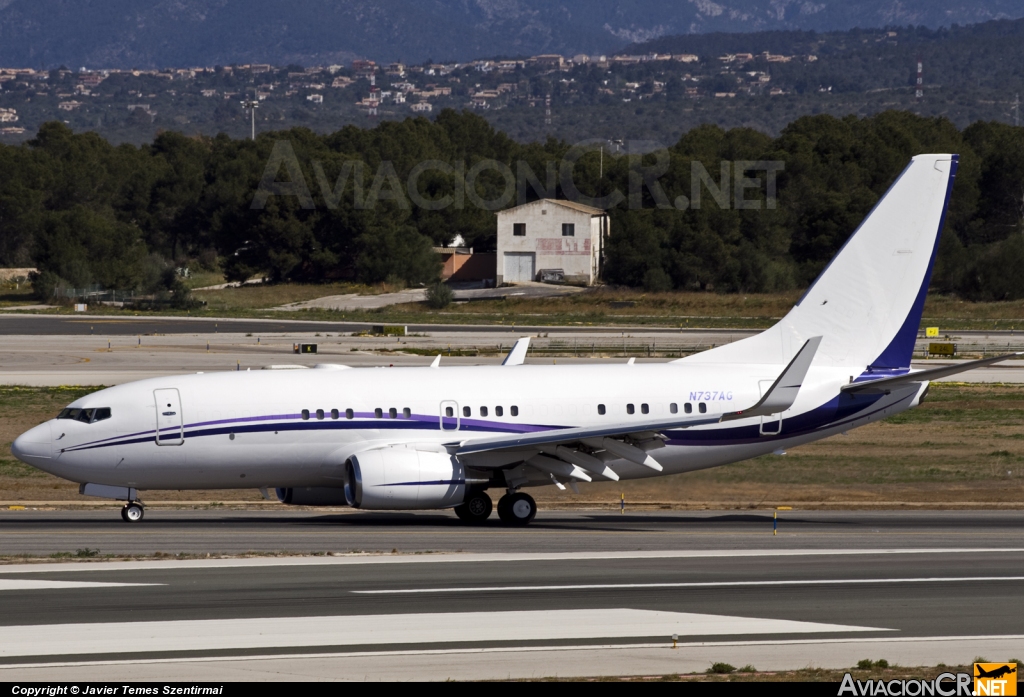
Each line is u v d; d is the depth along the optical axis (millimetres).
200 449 131625
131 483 132750
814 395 146625
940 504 156500
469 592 95000
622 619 86688
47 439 129875
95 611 87375
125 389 134125
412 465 131125
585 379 143875
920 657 78312
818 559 112312
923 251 149875
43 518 137125
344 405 135500
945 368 142625
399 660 75688
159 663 74750
